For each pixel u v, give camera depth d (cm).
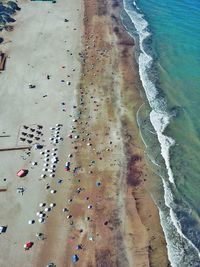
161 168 4406
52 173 4338
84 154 4562
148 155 4562
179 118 5028
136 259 3591
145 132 4853
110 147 4650
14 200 4081
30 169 4384
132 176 4322
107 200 4081
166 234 3775
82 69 5912
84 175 4328
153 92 5475
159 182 4259
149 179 4294
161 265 3541
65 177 4303
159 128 4906
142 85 5606
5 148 4628
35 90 5491
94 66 5981
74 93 5434
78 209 3997
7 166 4428
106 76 5775
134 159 4512
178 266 3531
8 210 3988
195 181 4253
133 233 3791
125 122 4991
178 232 3788
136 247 3681
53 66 5969
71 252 3644
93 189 4184
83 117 5047
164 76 5775
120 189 4191
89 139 4744
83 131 4850
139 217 3925
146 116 5081
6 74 5800
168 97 5381
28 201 4072
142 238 3750
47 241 3728
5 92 5462
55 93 5434
